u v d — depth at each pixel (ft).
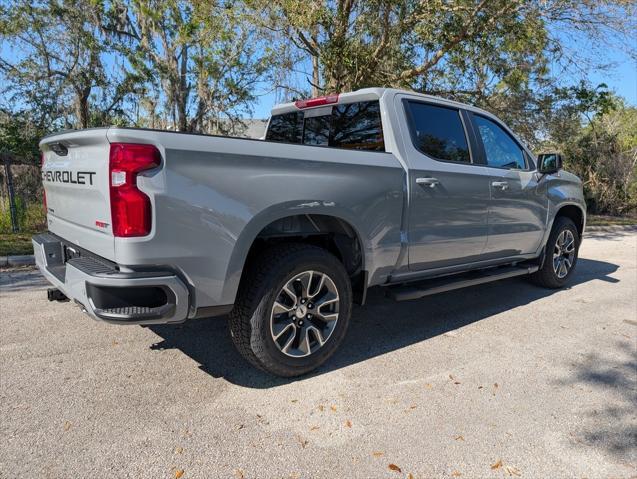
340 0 33.68
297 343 10.89
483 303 17.57
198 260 9.04
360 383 10.85
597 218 58.13
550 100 40.22
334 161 10.90
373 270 12.13
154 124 46.85
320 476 7.66
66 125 41.96
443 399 10.23
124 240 8.38
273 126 17.22
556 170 16.56
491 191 15.08
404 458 8.19
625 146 67.92
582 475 7.91
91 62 41.27
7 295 16.88
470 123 15.15
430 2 31.99
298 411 9.57
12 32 38.52
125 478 7.45
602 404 10.25
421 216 12.98
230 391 10.30
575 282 21.40
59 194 11.10
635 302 18.13
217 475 7.60
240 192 9.39
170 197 8.58
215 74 45.11
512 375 11.50
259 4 33.17
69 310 15.19
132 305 8.61
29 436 8.44
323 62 35.68
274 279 10.13
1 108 39.34
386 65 36.50
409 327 14.73
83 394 9.97
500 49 37.50
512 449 8.54
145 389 10.28
